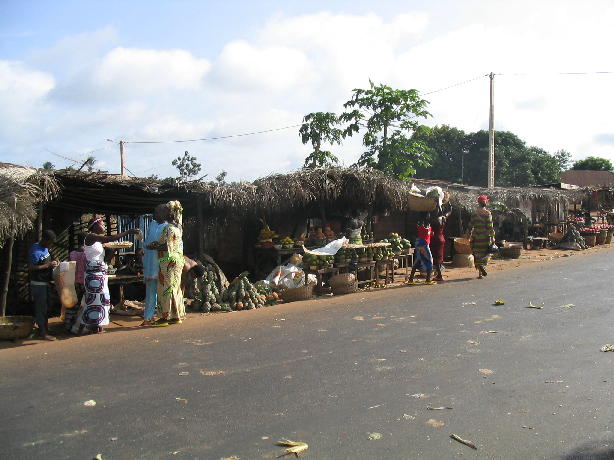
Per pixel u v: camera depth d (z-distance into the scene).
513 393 5.16
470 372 5.82
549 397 5.04
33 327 8.25
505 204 21.95
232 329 8.39
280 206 12.81
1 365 6.63
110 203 11.55
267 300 11.02
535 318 8.55
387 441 4.17
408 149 20.12
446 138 50.09
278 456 3.96
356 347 6.99
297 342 7.36
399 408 4.83
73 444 4.27
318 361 6.38
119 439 4.33
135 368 6.30
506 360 6.25
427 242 12.79
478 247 13.67
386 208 15.48
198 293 10.63
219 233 15.07
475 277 13.88
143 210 12.41
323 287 12.48
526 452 3.97
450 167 48.81
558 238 22.17
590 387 5.29
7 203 7.87
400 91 19.88
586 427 4.38
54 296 10.70
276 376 5.83
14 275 10.59
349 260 12.61
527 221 22.11
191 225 14.38
